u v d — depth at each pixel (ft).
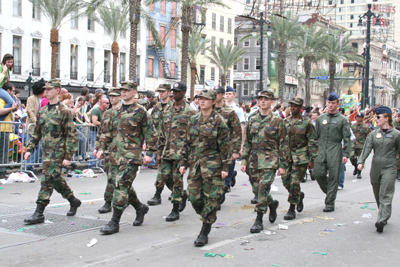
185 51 118.52
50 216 23.56
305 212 27.37
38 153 38.04
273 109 60.18
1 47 108.78
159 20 158.51
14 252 17.71
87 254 17.71
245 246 19.44
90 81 132.36
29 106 36.55
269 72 225.35
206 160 19.12
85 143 41.27
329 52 165.17
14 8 111.75
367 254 18.83
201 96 18.93
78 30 127.44
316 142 25.30
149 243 19.47
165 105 27.50
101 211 25.00
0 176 35.45
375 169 23.65
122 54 143.95
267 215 26.16
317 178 27.94
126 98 21.42
